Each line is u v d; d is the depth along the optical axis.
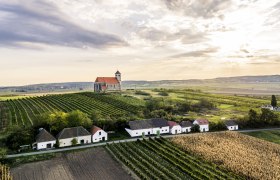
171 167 81.50
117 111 165.25
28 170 80.88
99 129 111.94
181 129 130.38
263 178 75.81
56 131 113.31
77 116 119.94
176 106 191.75
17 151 96.62
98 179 75.06
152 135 123.50
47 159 90.00
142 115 151.88
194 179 74.56
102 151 98.06
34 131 111.31
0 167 79.38
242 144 108.25
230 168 82.31
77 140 106.81
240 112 186.25
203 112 187.12
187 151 96.62
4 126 134.38
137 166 82.44
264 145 107.94
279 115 160.50
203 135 121.75
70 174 78.56
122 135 121.44
